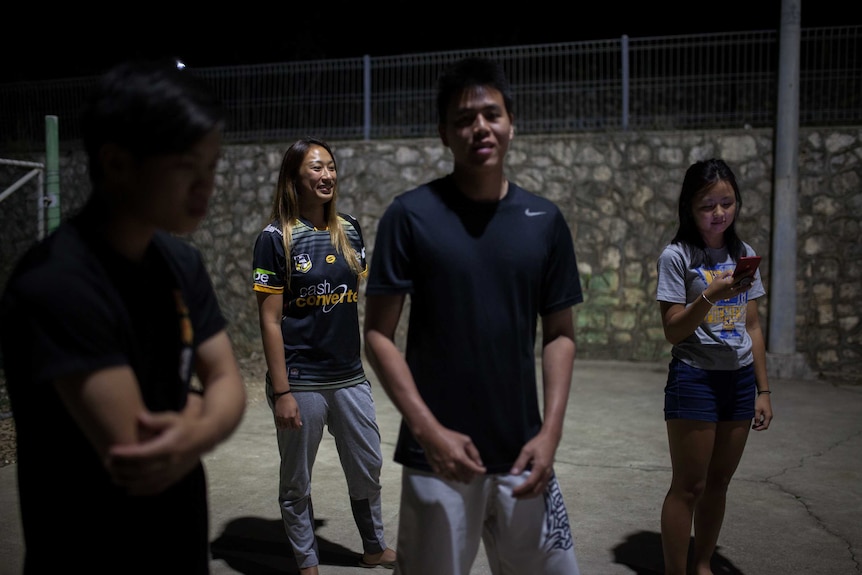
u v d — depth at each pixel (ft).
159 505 4.06
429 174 28.32
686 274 8.72
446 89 5.46
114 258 3.87
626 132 26.55
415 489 5.82
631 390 22.26
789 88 23.88
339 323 9.41
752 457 15.49
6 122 35.22
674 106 30.76
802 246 24.93
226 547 10.98
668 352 26.27
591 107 30.96
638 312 26.50
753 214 25.30
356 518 10.12
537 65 30.30
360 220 28.89
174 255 4.37
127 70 3.72
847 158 24.48
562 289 5.86
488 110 5.36
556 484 6.03
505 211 5.59
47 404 3.76
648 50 28.02
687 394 8.55
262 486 13.74
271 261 9.12
